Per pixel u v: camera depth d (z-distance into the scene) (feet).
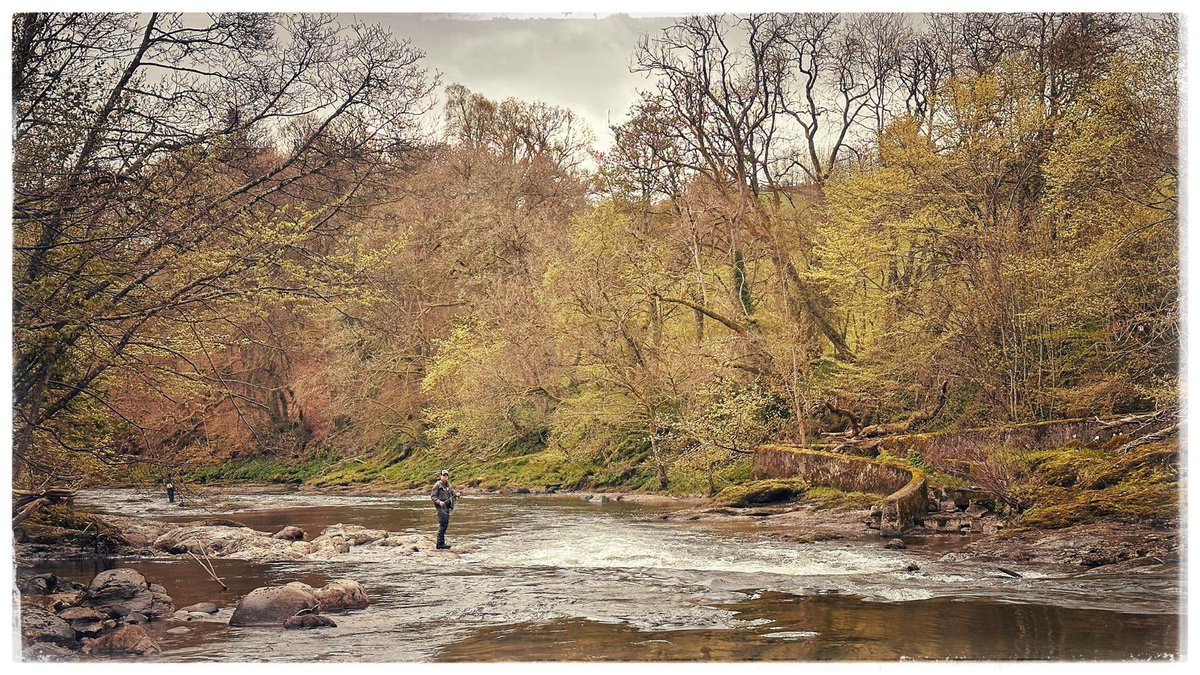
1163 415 71.41
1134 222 81.05
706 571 52.16
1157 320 76.84
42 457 55.36
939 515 71.05
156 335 54.54
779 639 34.99
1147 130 76.74
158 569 57.31
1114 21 87.20
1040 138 96.84
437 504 66.13
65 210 47.06
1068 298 83.97
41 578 48.06
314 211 58.29
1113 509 58.23
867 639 34.73
